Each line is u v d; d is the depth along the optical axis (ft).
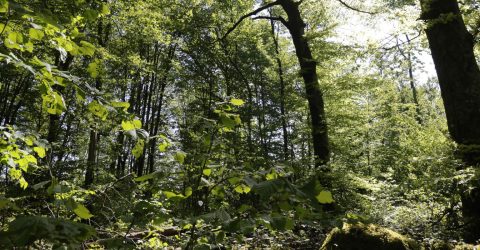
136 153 7.75
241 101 7.73
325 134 41.86
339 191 35.78
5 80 54.39
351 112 64.28
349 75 52.60
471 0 29.19
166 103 102.83
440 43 26.30
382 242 17.06
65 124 56.39
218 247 6.51
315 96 42.96
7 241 3.69
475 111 24.57
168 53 82.43
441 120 37.14
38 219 3.91
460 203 25.12
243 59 88.53
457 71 25.45
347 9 43.75
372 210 32.04
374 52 30.86
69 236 3.93
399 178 37.55
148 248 11.35
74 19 8.90
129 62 54.54
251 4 68.74
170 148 7.84
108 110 7.77
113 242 6.20
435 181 21.50
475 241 21.15
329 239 18.28
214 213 5.55
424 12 26.99
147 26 48.37
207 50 70.59
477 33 27.50
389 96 80.02
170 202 7.00
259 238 18.86
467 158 23.88
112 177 41.06
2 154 9.37
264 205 5.69
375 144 64.90
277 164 6.08
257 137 78.07
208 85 86.63
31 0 7.62
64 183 9.00
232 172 6.81
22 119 76.74
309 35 43.86
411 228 24.93
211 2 64.03
